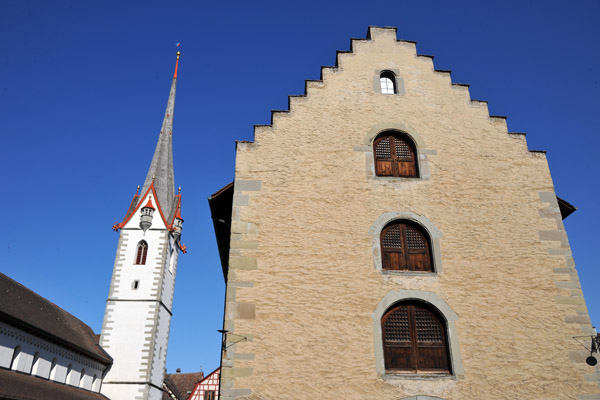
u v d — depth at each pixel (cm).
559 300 1052
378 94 1305
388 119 1269
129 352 3441
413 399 935
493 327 1014
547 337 1011
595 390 965
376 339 984
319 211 1123
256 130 1221
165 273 3903
